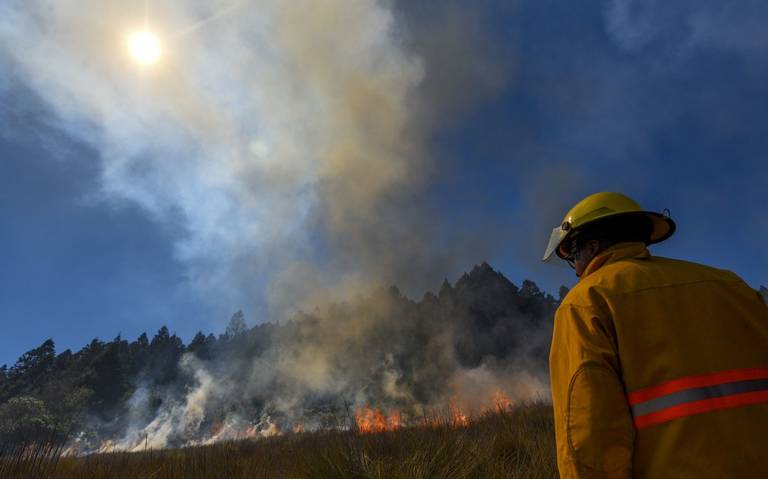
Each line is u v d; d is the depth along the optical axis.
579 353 1.00
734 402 0.87
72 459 5.19
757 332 0.98
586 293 1.11
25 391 100.44
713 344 0.94
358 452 3.72
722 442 0.83
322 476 3.41
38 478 3.60
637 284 1.06
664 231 1.44
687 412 0.87
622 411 0.92
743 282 1.08
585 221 1.36
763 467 0.80
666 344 0.96
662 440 0.88
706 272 1.09
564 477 0.95
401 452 3.69
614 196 1.40
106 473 4.29
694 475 0.82
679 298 1.02
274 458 5.07
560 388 1.05
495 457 3.37
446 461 3.19
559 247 1.53
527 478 2.79
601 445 0.89
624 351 0.98
